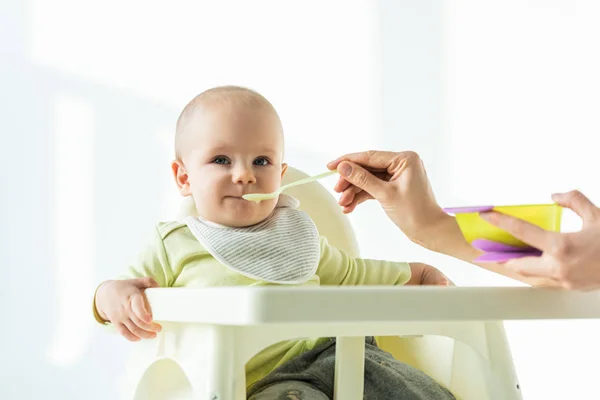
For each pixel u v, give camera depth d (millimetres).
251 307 656
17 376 2273
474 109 2463
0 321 2283
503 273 926
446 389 1038
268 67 2506
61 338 2297
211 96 1129
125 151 2369
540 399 2287
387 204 1012
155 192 2365
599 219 748
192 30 2445
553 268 729
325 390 973
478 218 795
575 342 2262
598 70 2301
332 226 1326
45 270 2309
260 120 1105
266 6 2514
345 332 836
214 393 753
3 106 2336
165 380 986
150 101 2391
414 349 1122
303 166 2504
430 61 2516
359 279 1201
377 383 1000
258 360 1060
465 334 914
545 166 2363
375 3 2551
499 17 2453
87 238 2330
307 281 1103
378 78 2541
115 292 939
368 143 2527
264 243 1098
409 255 2484
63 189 2334
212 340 769
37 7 2361
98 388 2283
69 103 2357
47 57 2359
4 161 2328
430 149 2498
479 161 2453
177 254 1095
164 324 915
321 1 2547
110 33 2395
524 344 2334
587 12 2334
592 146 2299
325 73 2533
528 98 2400
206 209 1105
